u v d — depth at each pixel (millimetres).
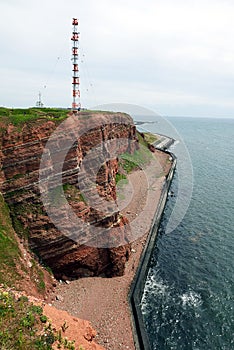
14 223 45438
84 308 42938
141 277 50688
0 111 58906
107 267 50844
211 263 57281
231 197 93750
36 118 48844
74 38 75125
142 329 40281
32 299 33281
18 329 26156
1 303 28422
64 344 27719
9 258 40500
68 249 46688
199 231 70438
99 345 35156
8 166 45656
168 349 39312
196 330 42219
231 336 41375
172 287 50500
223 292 49406
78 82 77188
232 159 158125
